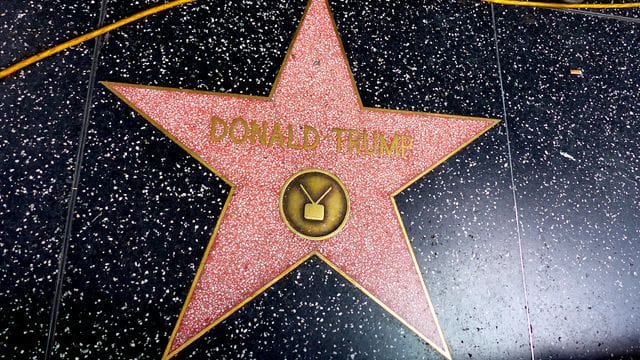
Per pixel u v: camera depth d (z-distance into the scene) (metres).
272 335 0.87
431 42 1.16
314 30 1.06
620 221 1.12
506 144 1.11
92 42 0.97
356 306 0.92
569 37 1.26
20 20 0.96
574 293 1.03
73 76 0.94
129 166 0.91
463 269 0.99
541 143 1.13
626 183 1.15
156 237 0.88
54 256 0.84
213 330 0.85
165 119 0.93
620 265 1.08
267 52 1.05
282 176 0.95
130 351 0.81
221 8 1.06
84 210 0.87
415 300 0.92
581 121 1.18
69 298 0.82
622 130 1.20
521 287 1.01
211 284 0.87
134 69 0.97
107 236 0.87
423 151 1.03
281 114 0.99
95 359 0.80
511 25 1.23
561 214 1.09
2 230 0.83
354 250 0.93
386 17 1.15
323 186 0.96
